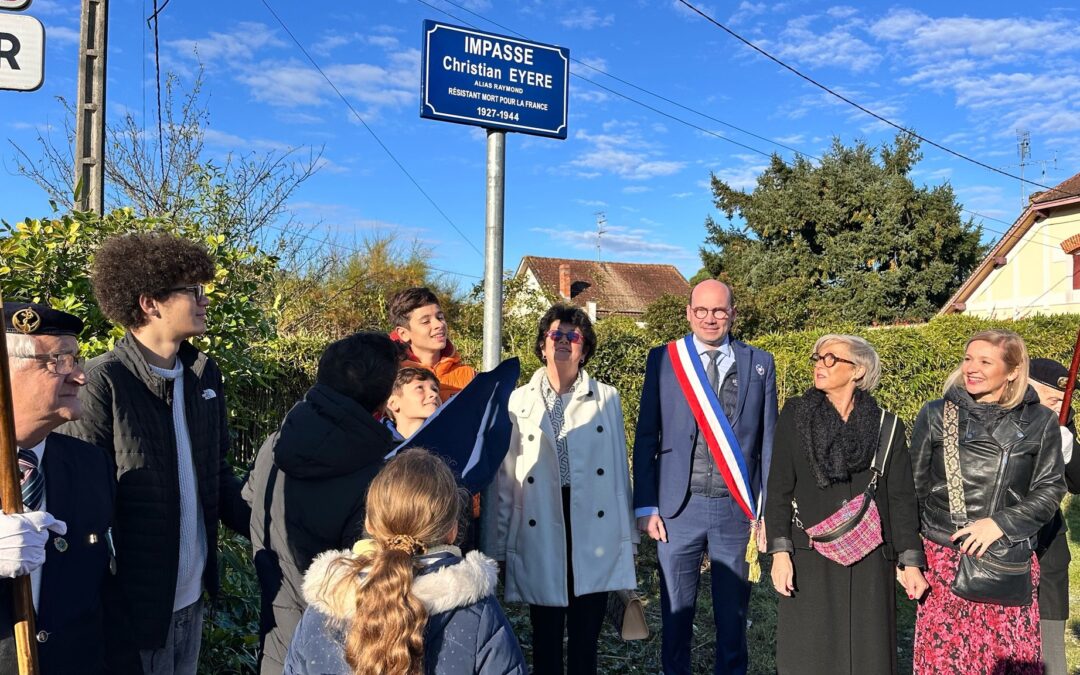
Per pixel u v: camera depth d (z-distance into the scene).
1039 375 3.59
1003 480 2.92
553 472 3.30
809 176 30.22
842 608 3.02
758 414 3.64
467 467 2.46
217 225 6.75
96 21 6.35
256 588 3.75
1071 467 3.16
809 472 3.08
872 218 29.44
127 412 2.11
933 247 28.73
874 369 3.12
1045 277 21.53
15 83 2.98
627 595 3.32
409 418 2.75
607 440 3.43
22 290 3.31
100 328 3.50
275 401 6.21
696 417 3.55
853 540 2.97
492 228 3.70
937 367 9.62
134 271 2.16
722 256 32.50
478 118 3.59
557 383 3.42
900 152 30.47
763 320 24.92
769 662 4.27
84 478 1.91
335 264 15.16
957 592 2.92
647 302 37.53
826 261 29.42
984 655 2.91
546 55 3.75
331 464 2.07
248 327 4.39
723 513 3.54
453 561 1.69
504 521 3.29
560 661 3.32
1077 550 6.01
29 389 1.71
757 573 3.52
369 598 1.57
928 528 3.09
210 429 2.42
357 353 2.18
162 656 2.19
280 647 2.14
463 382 3.40
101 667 1.92
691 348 3.65
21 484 1.72
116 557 2.08
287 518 2.12
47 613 1.78
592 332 3.47
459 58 3.53
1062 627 3.09
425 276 20.97
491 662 1.65
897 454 3.06
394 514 1.69
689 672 3.59
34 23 3.01
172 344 2.27
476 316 10.02
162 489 2.15
